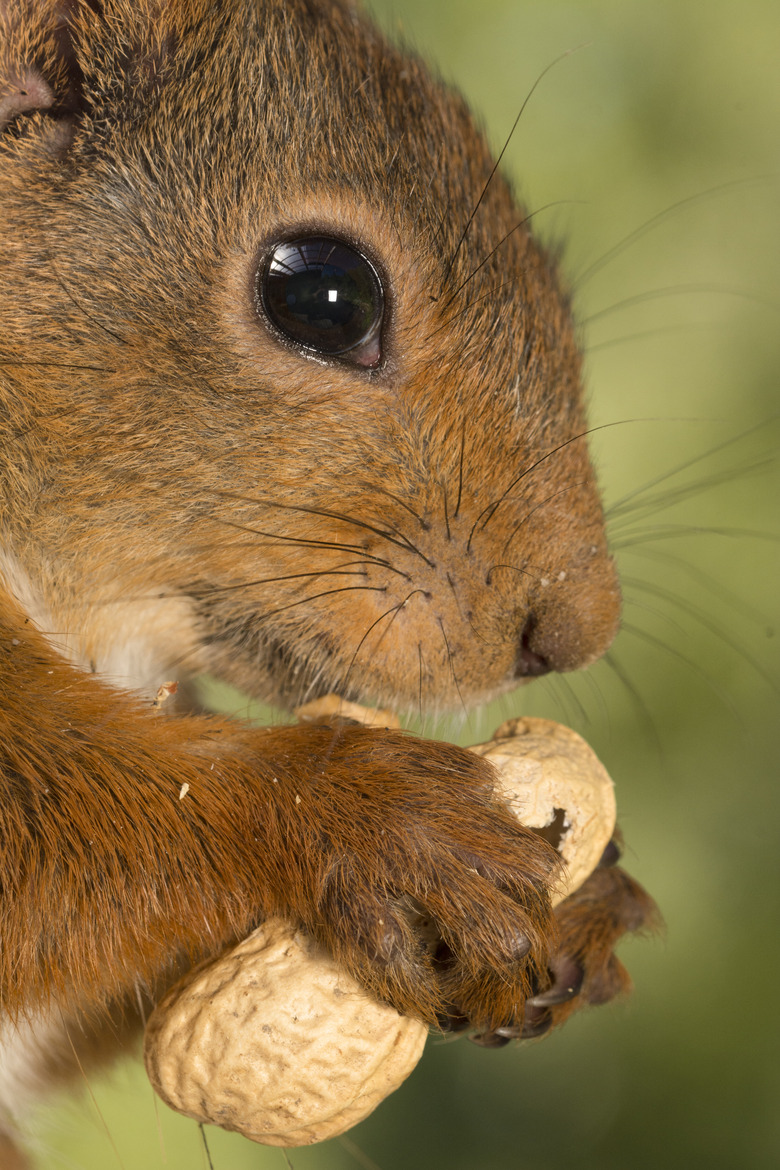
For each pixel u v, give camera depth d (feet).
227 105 2.71
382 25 2.83
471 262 2.72
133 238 2.71
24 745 2.68
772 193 3.93
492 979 2.67
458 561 2.72
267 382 2.71
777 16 3.96
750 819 3.44
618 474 3.76
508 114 3.88
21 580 2.72
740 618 3.61
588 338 3.88
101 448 2.71
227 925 2.67
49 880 2.67
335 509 2.71
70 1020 2.72
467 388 2.72
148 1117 3.01
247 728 2.69
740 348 3.92
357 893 2.66
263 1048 2.66
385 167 2.71
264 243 2.71
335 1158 3.18
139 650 2.74
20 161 2.71
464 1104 3.29
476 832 2.67
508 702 2.85
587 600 2.72
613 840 2.75
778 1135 3.11
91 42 2.71
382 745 2.68
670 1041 3.27
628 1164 3.14
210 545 2.72
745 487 3.77
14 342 2.71
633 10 3.97
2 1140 2.77
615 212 3.92
